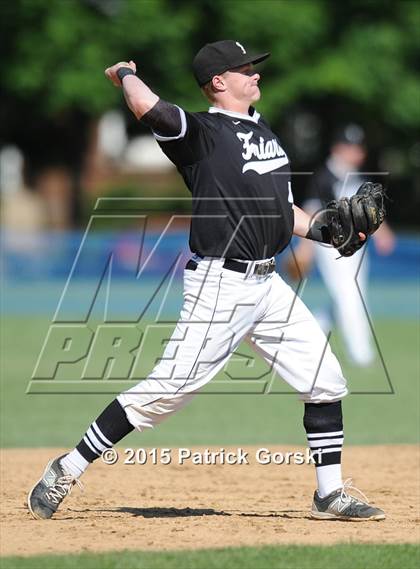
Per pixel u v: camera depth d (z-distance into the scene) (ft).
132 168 368.48
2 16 257.34
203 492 67.97
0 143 313.32
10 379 119.65
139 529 54.95
